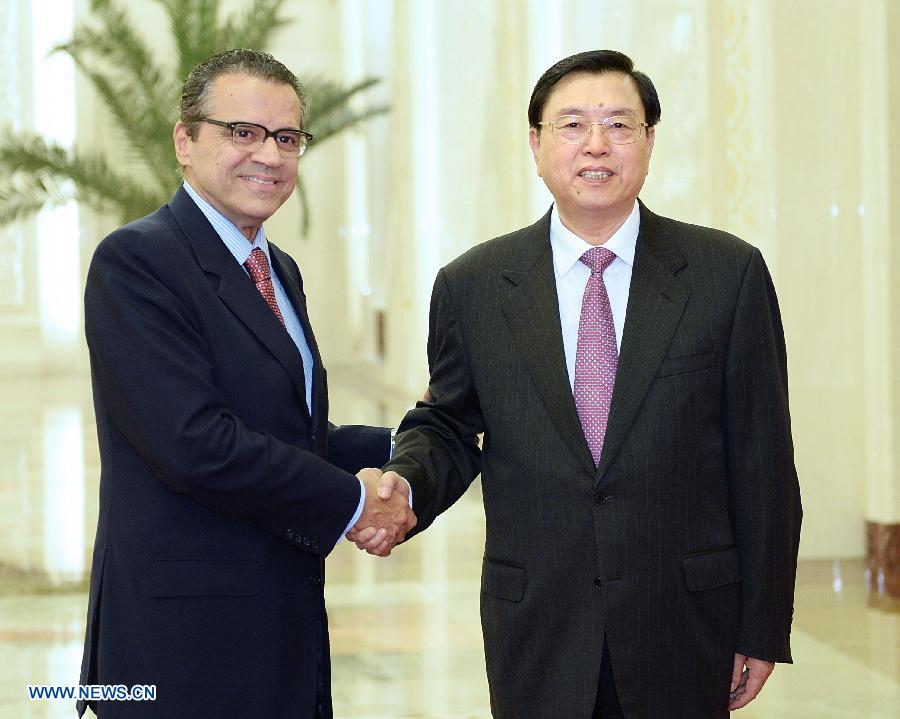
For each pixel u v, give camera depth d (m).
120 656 2.61
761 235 6.14
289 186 2.83
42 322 17.33
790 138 6.06
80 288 17.45
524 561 2.74
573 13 6.97
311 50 17.67
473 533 7.30
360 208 17.33
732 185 6.23
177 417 2.55
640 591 2.66
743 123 6.17
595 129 2.75
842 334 6.17
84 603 5.77
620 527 2.66
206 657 2.61
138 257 2.65
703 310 2.74
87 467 9.74
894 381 6.08
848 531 6.28
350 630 5.32
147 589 2.62
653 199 6.39
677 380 2.70
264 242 2.94
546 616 2.71
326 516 2.67
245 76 2.74
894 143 5.95
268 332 2.73
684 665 2.68
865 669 4.75
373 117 14.89
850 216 6.11
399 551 6.86
